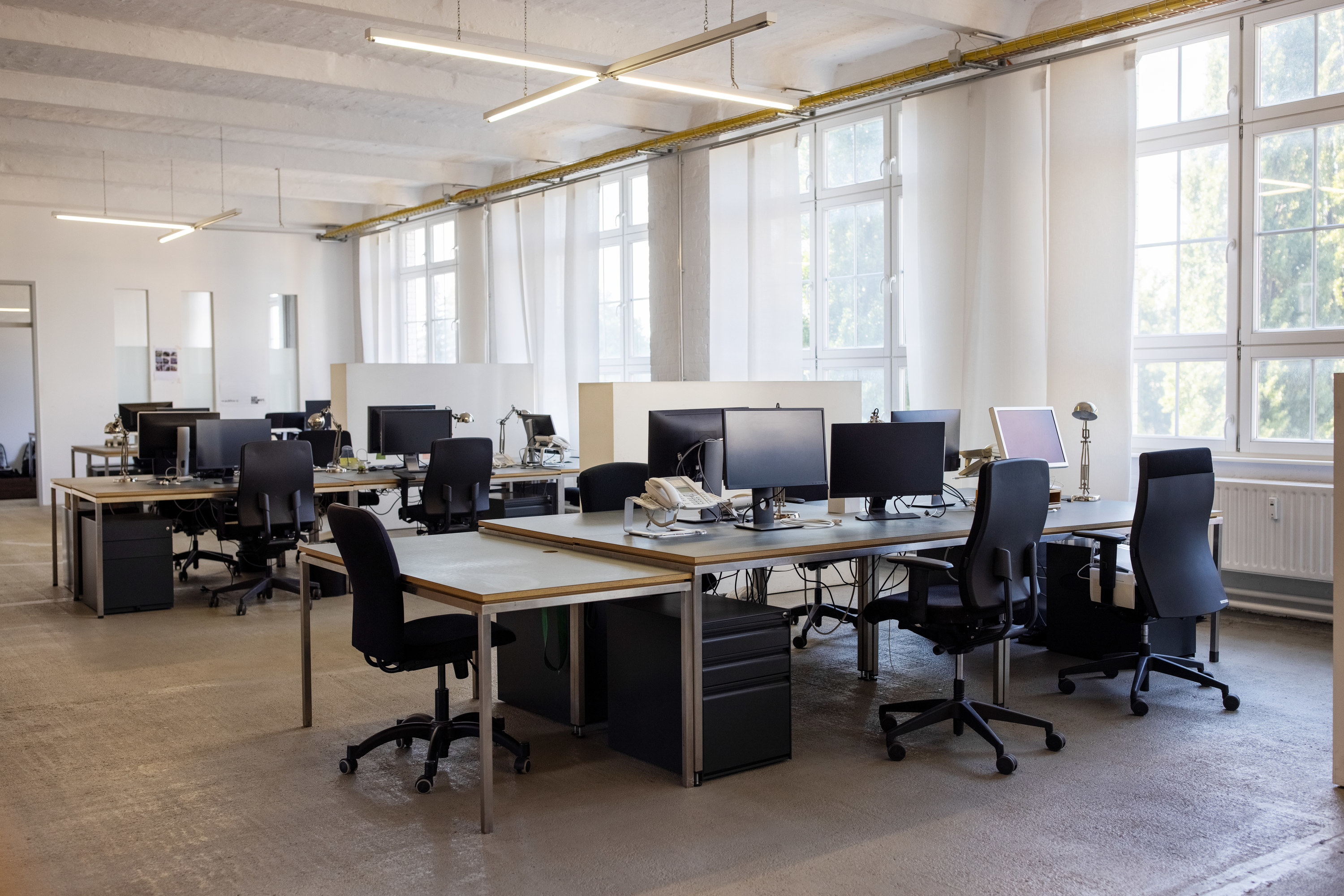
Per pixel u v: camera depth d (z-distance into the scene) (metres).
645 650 3.64
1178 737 3.91
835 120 7.95
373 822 3.15
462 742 3.93
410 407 8.13
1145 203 6.42
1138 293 6.47
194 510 7.19
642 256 9.96
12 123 9.09
